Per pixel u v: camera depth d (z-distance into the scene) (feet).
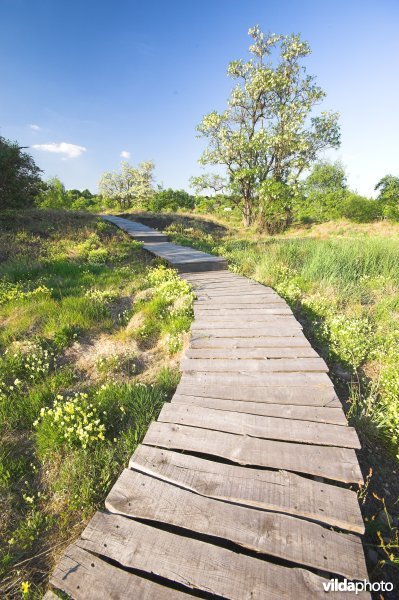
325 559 5.73
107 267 31.27
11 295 21.49
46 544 7.29
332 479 7.44
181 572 5.61
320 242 41.11
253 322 16.81
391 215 73.00
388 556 6.47
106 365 14.32
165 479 7.48
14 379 13.51
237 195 77.82
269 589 5.34
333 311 19.07
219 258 32.76
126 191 164.45
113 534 6.30
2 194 44.98
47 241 38.11
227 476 7.42
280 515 6.50
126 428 10.46
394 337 15.38
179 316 18.67
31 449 10.02
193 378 11.80
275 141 64.90
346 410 11.09
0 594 6.34
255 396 10.53
